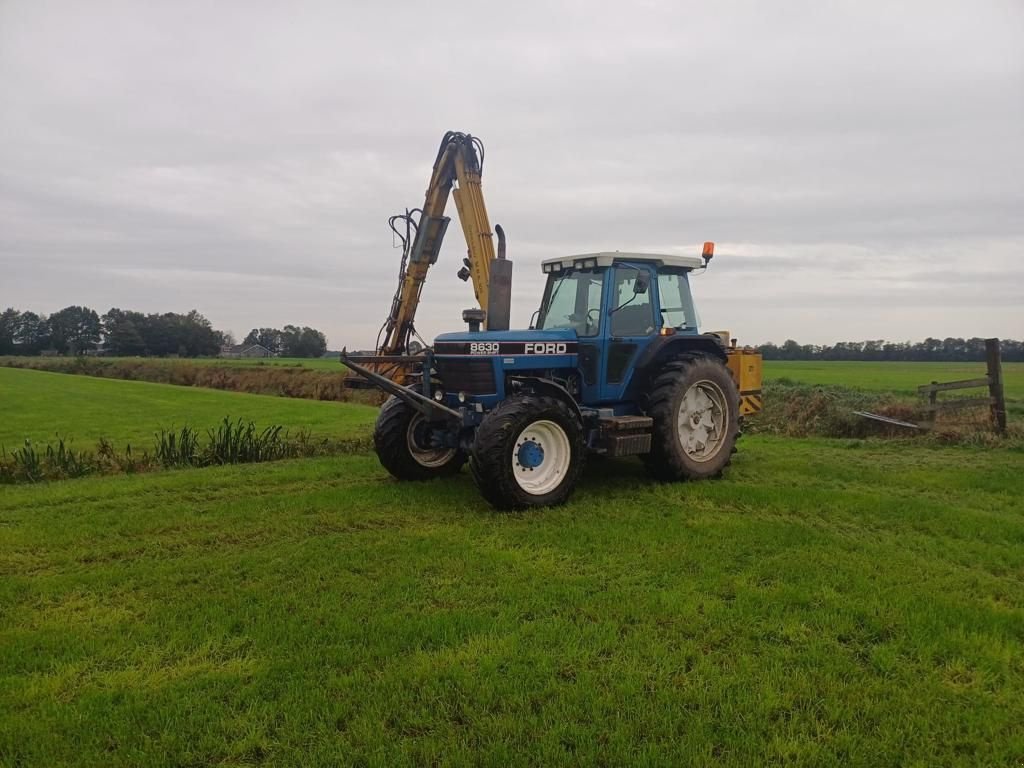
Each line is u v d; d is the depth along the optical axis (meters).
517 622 3.90
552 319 7.91
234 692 3.20
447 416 6.84
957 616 3.94
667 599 4.17
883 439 11.05
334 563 4.91
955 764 2.70
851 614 3.98
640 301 7.68
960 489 7.23
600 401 7.38
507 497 6.27
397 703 3.08
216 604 4.20
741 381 8.77
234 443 9.67
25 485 7.96
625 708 3.03
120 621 4.00
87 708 3.08
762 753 2.75
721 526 5.74
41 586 4.52
